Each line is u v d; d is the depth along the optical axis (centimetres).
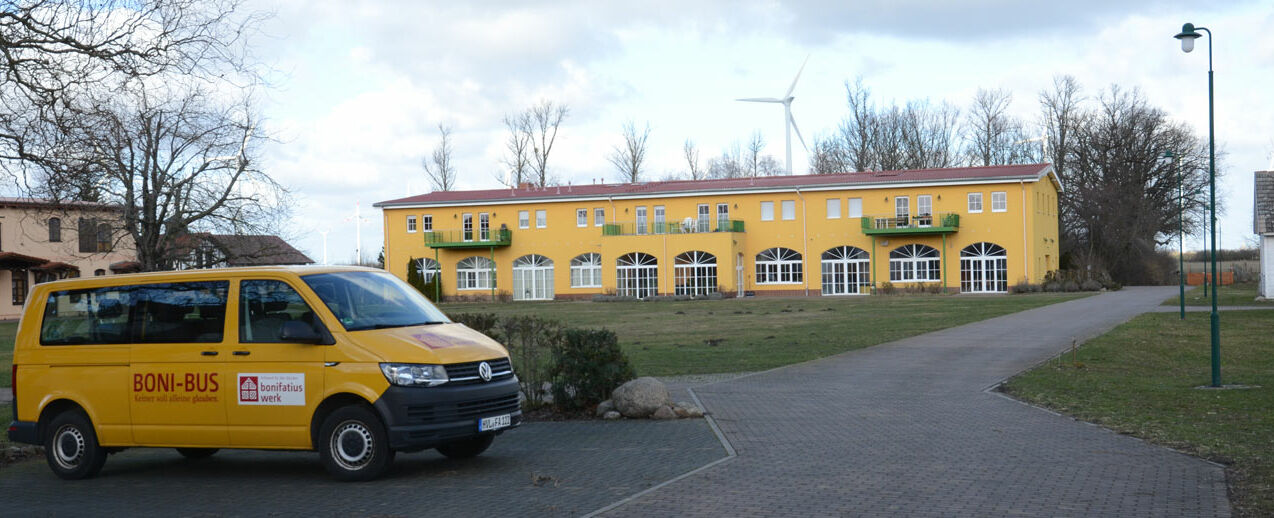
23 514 845
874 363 2036
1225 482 852
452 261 7519
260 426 962
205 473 1035
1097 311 3769
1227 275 7875
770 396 1539
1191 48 1678
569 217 7244
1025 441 1092
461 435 945
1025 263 6141
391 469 1007
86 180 1599
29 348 1057
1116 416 1270
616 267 7000
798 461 991
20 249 5919
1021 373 1819
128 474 1050
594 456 1056
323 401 946
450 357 952
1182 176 7531
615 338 1422
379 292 1039
